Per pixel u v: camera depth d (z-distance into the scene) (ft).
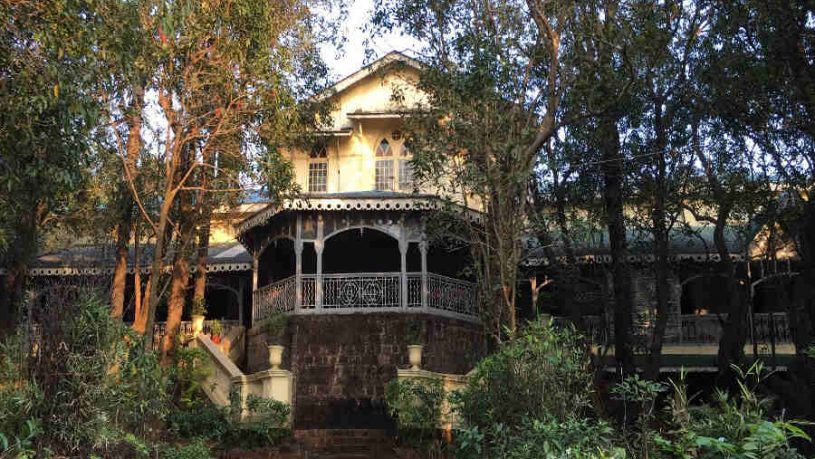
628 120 61.98
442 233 56.34
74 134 39.55
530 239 66.95
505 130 50.80
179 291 69.26
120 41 40.19
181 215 66.39
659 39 57.16
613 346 75.46
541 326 40.34
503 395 38.45
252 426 57.57
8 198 39.86
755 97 58.23
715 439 23.66
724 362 60.95
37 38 36.37
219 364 67.82
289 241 81.25
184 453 43.32
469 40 52.01
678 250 79.00
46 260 80.69
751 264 82.28
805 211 54.03
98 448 33.04
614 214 62.80
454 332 75.05
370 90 88.53
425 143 53.16
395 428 62.90
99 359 32.63
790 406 50.37
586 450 30.22
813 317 51.88
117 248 66.03
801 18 53.36
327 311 72.84
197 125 57.16
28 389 30.71
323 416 70.28
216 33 52.19
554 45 52.60
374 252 86.38
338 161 87.86
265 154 56.18
